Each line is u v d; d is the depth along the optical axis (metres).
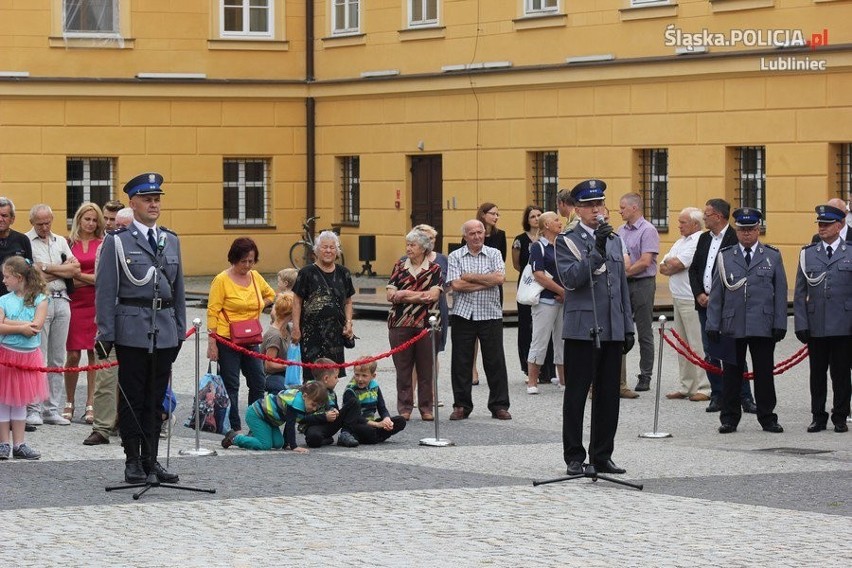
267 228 36.25
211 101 35.56
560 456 13.13
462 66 32.81
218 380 14.38
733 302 14.73
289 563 8.73
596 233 11.76
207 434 14.62
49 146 34.19
